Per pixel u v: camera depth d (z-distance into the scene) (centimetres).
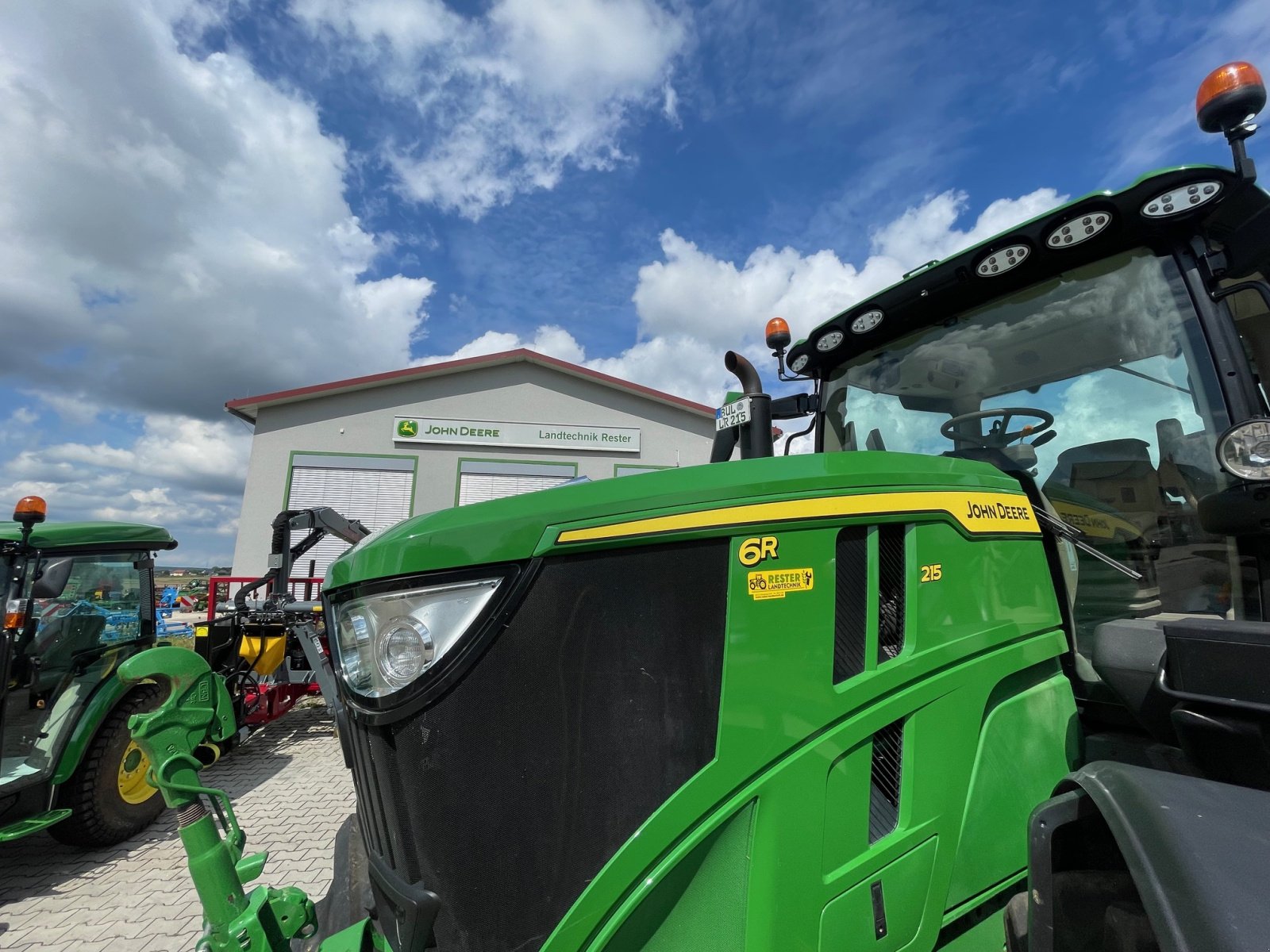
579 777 116
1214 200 172
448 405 1645
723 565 124
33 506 389
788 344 290
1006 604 163
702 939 117
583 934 113
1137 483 199
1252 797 105
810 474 136
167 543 491
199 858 163
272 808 469
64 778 386
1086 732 194
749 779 121
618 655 119
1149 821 103
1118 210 187
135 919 337
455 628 118
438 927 116
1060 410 219
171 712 169
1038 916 119
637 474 129
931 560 149
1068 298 214
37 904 351
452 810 116
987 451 238
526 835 115
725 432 238
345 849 185
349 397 1608
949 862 143
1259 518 159
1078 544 201
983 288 230
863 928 128
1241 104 158
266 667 597
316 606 576
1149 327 196
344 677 131
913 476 150
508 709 116
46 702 389
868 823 133
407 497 1598
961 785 147
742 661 121
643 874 115
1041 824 125
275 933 160
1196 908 87
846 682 132
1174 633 131
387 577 122
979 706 153
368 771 133
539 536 118
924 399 257
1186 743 128
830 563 133
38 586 370
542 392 1688
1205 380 183
